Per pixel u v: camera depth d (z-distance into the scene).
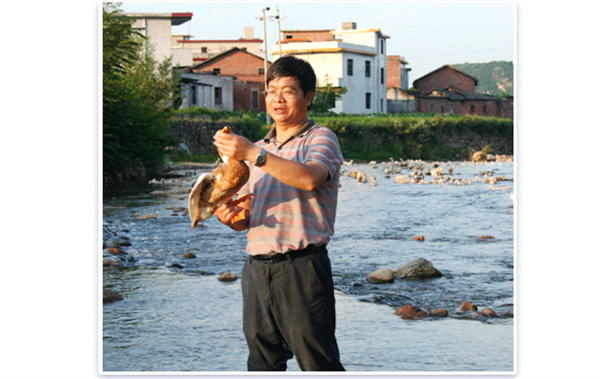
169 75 32.44
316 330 3.20
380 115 57.19
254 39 74.75
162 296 6.61
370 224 12.36
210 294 6.73
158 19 49.03
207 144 38.12
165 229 11.70
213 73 53.56
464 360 4.69
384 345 5.04
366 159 45.53
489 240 10.41
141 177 25.67
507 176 26.80
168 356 4.78
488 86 134.00
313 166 3.07
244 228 3.50
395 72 73.44
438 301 6.45
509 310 6.02
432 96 67.81
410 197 17.66
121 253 8.91
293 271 3.20
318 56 57.91
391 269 7.96
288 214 3.21
